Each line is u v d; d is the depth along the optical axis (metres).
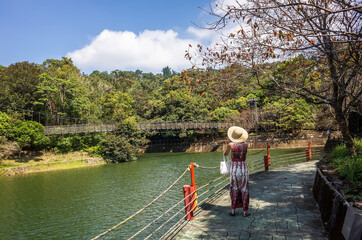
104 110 50.16
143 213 13.47
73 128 39.62
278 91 5.40
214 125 47.91
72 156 39.59
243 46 4.75
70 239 11.02
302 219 4.20
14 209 16.12
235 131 4.34
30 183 24.98
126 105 52.09
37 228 12.55
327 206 4.05
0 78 42.56
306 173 8.13
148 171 27.92
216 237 3.68
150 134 53.69
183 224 4.25
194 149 50.78
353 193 3.73
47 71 50.41
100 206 15.67
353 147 5.85
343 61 4.48
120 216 13.51
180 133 52.16
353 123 15.52
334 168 5.41
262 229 3.87
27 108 43.09
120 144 40.72
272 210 4.70
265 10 3.98
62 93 45.75
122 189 19.81
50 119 45.44
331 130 37.53
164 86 66.31
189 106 52.78
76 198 18.05
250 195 5.84
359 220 2.32
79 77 55.72
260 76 5.50
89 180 24.77
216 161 32.53
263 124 44.22
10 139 35.47
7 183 25.69
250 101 42.94
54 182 24.83
